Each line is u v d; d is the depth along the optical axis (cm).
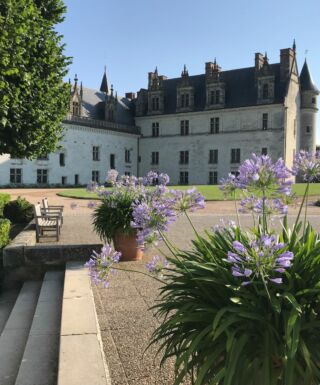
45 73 1603
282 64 6103
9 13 1208
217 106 6394
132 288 714
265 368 252
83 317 493
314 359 261
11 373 447
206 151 6506
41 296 675
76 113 6147
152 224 323
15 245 865
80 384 337
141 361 431
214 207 2459
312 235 307
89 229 1537
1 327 629
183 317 284
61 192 3753
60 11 1717
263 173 295
